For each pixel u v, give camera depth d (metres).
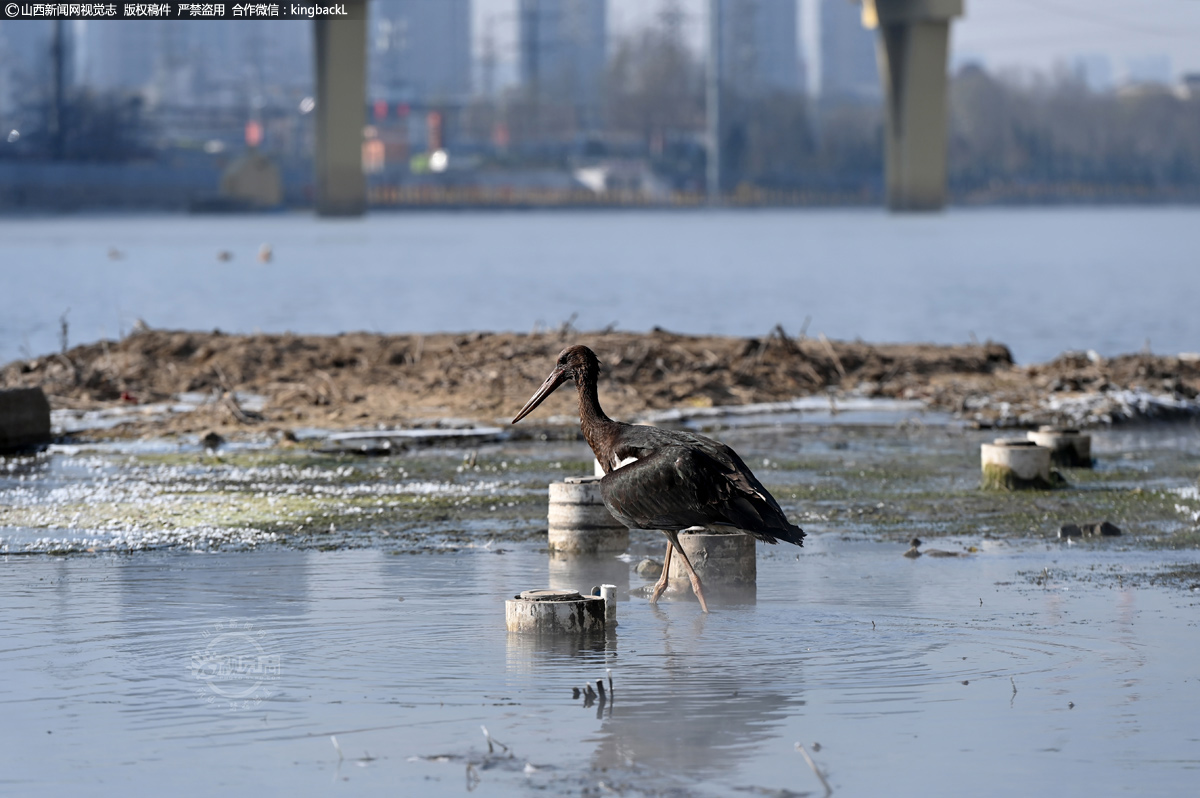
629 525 9.67
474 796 6.34
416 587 10.86
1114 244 115.44
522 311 49.19
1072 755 6.89
